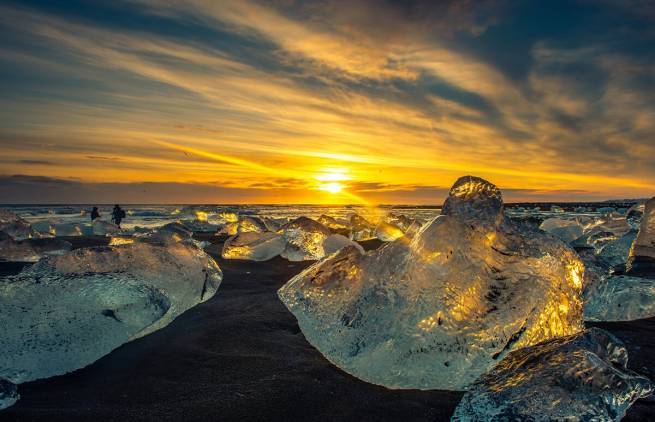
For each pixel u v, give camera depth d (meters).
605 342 1.85
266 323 2.64
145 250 2.79
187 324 2.62
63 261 2.44
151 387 1.81
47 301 2.06
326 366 2.04
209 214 18.89
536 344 1.91
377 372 1.90
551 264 2.21
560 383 1.57
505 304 2.00
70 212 26.59
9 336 1.90
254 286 3.68
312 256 5.16
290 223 5.61
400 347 1.92
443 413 1.65
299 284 2.61
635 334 2.51
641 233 5.12
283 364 2.05
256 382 1.86
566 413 1.47
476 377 1.84
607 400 1.51
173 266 2.82
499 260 2.16
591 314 2.83
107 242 7.11
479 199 2.37
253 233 5.55
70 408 1.62
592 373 1.58
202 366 2.02
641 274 4.14
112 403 1.67
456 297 1.99
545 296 2.06
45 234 8.69
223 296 3.30
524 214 22.83
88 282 2.18
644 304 2.82
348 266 2.48
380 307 2.10
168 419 1.55
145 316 2.22
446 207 2.38
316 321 2.31
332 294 2.37
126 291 2.21
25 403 1.65
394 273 2.17
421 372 1.87
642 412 1.60
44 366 1.89
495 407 1.54
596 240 6.67
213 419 1.56
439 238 2.15
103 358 2.09
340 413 1.63
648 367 2.02
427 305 1.97
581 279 2.31
